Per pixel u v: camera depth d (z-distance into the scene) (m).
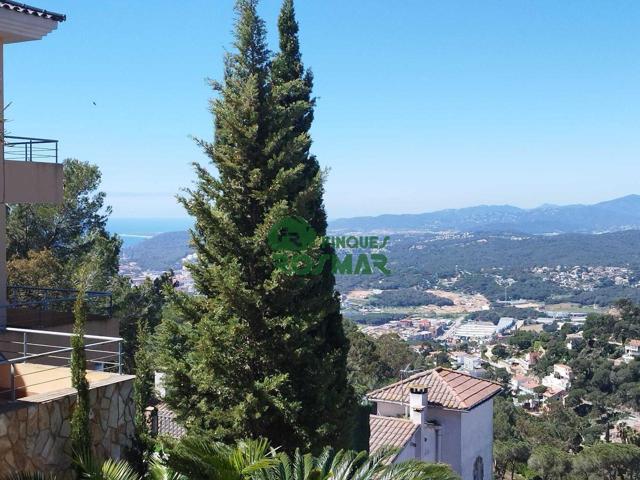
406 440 20.27
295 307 13.62
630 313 127.31
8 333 12.26
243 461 9.38
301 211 13.42
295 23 16.09
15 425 8.25
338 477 10.44
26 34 12.74
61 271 29.11
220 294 13.26
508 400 93.00
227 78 14.16
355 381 37.88
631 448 49.91
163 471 10.13
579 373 108.25
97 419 9.63
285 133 13.70
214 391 13.37
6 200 12.17
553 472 49.94
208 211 13.30
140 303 33.34
